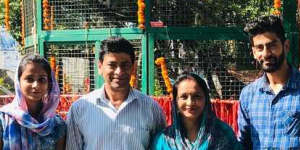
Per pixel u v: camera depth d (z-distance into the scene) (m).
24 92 3.10
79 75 7.22
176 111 3.19
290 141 2.98
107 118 3.23
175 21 7.05
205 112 3.16
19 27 12.94
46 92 3.18
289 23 6.39
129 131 3.21
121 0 7.26
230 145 3.14
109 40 3.20
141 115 3.29
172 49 7.08
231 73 6.94
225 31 6.57
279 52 3.00
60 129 3.28
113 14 7.35
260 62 3.06
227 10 7.03
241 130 3.32
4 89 9.68
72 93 7.25
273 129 3.05
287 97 3.02
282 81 3.08
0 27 13.06
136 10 7.24
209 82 7.05
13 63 13.30
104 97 3.30
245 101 3.24
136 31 6.74
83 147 3.33
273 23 2.99
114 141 3.20
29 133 3.12
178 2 7.05
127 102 3.24
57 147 3.33
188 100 3.09
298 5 6.40
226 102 5.56
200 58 7.05
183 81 3.13
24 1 8.46
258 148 3.12
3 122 3.12
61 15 7.35
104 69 3.21
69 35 7.12
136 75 6.36
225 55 6.93
